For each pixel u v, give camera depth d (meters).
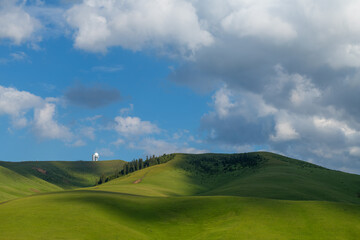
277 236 55.19
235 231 57.19
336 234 55.81
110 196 80.94
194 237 57.09
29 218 57.72
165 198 81.12
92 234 53.06
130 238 54.00
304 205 69.38
